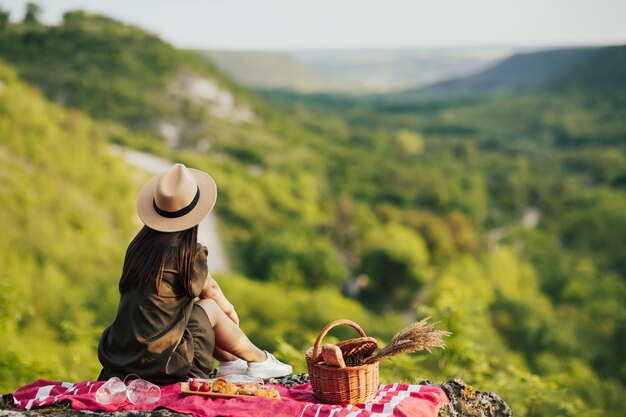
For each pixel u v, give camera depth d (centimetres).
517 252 10294
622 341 5988
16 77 9656
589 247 10969
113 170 8838
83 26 16750
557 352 5391
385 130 19038
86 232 6838
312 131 16988
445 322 775
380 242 9038
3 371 798
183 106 14725
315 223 10388
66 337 980
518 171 14375
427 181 12925
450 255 9838
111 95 14112
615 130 18012
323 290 7619
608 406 3158
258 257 8662
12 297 977
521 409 729
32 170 7612
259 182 11519
